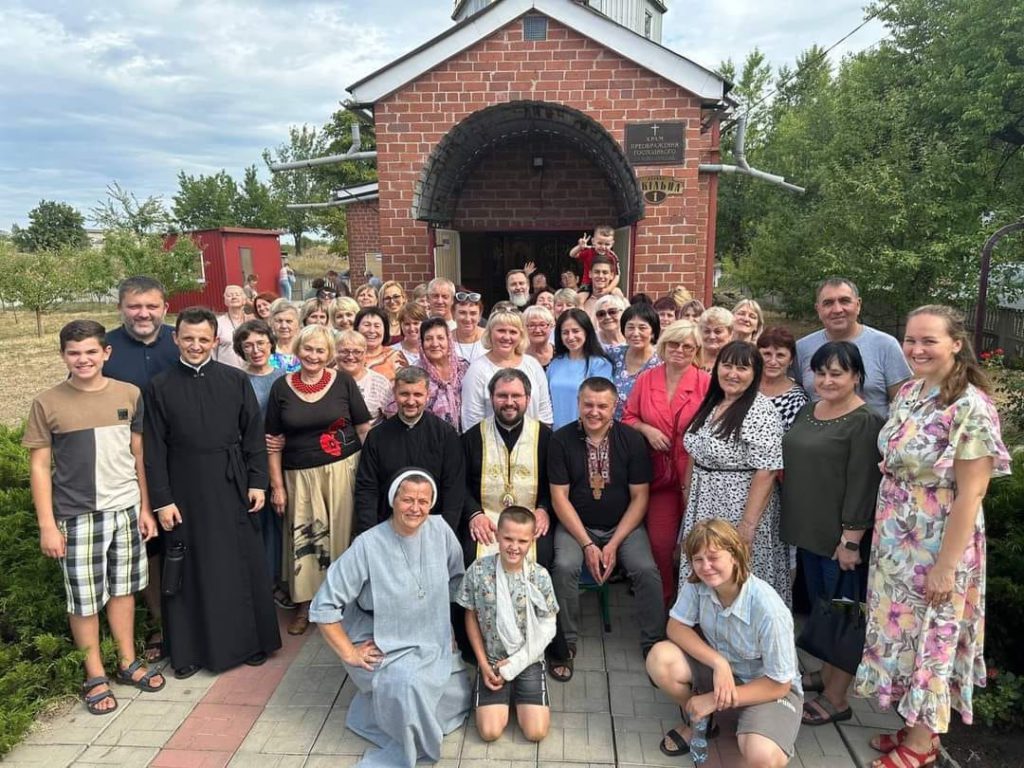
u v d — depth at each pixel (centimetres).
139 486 376
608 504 406
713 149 1002
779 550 373
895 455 299
